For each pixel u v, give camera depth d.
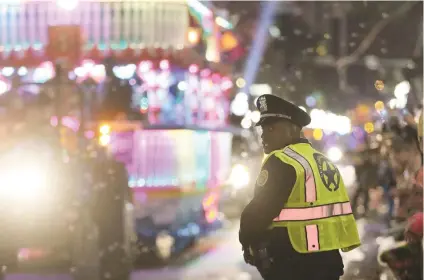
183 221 17.22
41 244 15.70
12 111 16.59
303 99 46.72
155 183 16.84
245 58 30.48
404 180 13.52
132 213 16.31
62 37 16.91
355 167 26.58
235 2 34.69
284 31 44.03
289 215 7.31
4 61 16.84
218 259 17.81
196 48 17.53
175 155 16.92
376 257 17.08
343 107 55.94
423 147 11.96
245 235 7.23
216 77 18.38
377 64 52.19
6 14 16.98
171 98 16.97
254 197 7.29
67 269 15.92
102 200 15.76
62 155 15.99
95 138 16.28
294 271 7.29
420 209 11.75
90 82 16.83
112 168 15.84
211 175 18.16
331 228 7.38
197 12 17.72
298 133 7.71
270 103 7.67
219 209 20.39
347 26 54.81
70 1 16.91
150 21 16.86
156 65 16.88
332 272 7.41
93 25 17.00
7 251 15.48
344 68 55.22
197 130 17.34
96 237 15.72
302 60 47.75
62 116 16.55
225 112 19.25
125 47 16.95
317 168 7.40
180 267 17.03
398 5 46.28
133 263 16.97
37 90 16.72
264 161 7.37
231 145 21.09
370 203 25.73
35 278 15.30
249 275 16.14
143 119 16.84
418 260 10.89
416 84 16.39
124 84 16.88
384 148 24.36
